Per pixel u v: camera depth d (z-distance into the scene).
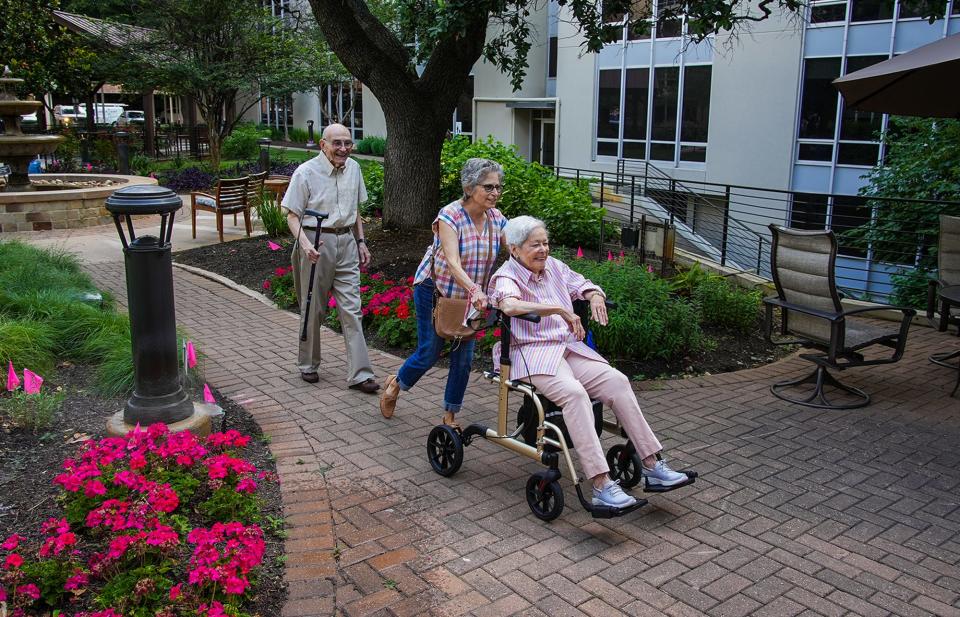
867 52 16.94
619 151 22.50
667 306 6.48
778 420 5.20
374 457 4.52
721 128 19.66
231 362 6.30
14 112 13.94
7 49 22.44
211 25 23.28
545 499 3.81
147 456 3.76
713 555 3.48
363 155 35.19
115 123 31.19
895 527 3.75
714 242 19.91
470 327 4.27
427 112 10.35
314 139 41.44
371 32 10.03
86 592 2.94
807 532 3.70
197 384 5.62
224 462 3.57
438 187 10.84
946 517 3.86
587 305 4.12
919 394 5.78
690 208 20.42
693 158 20.64
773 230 5.79
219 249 10.96
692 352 6.54
